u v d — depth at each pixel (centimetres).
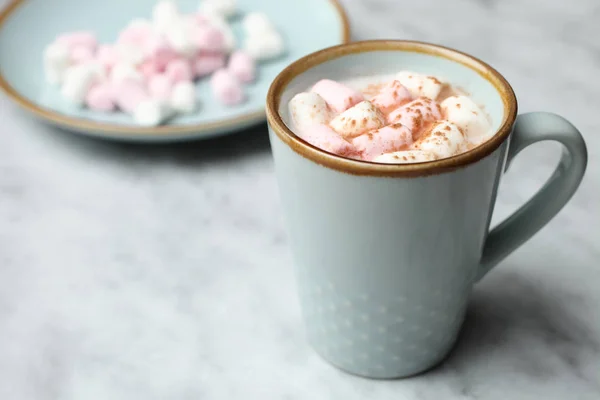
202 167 69
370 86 53
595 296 59
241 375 56
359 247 49
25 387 56
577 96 74
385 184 47
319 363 56
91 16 83
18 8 80
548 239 62
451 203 48
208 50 76
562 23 84
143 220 65
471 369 55
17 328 58
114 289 60
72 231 65
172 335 58
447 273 51
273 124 48
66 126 68
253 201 67
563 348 56
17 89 74
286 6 83
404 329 52
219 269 62
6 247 63
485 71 51
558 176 52
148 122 70
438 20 85
